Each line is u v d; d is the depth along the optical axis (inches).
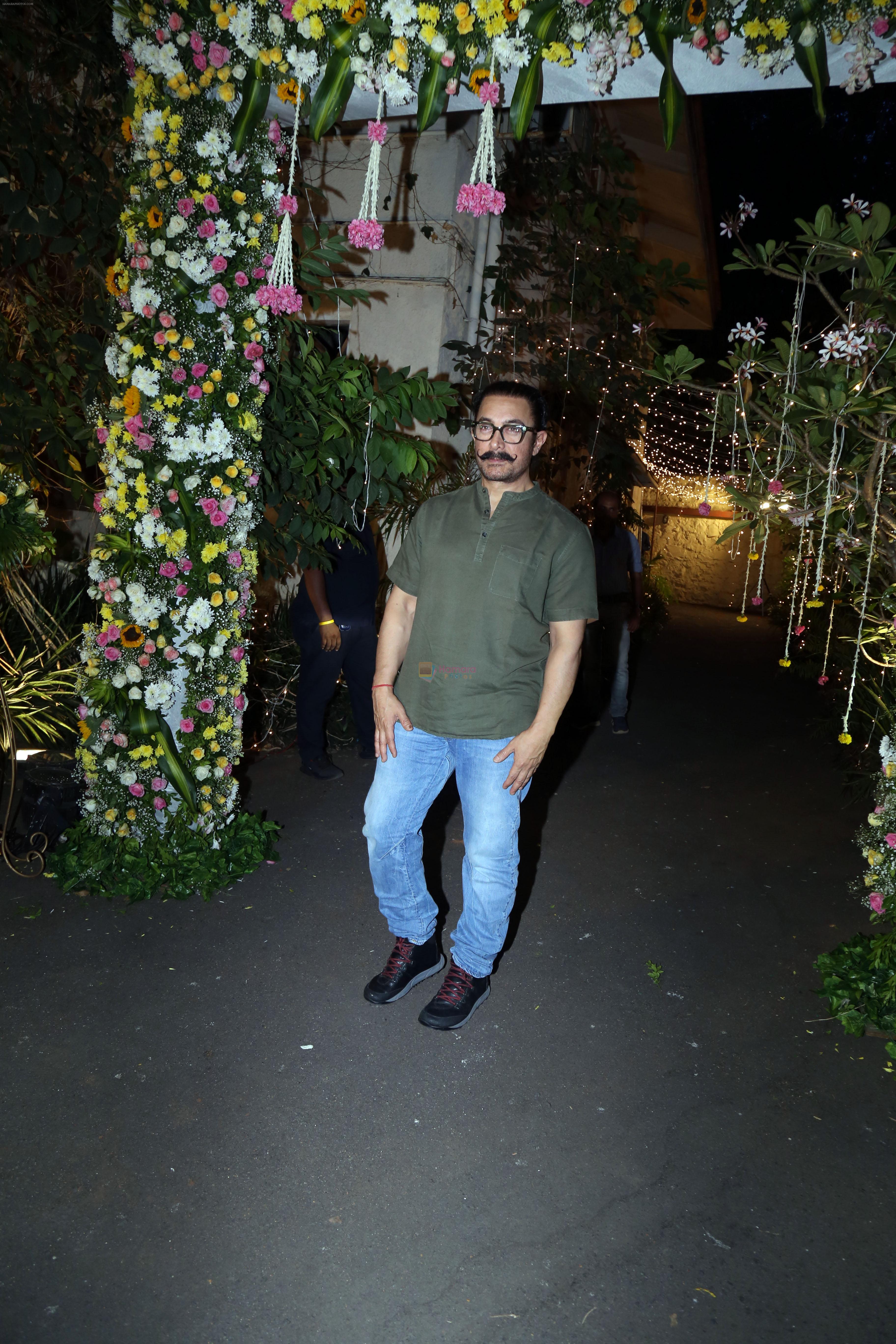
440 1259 83.3
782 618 463.2
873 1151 99.6
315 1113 100.2
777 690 326.3
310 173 256.5
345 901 145.7
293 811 179.6
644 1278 82.5
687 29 102.3
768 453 136.2
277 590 253.4
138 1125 96.7
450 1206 89.1
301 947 131.8
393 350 259.1
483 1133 98.9
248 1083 103.9
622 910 151.5
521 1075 108.3
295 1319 76.8
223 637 142.4
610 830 186.5
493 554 105.0
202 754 146.5
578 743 247.8
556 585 104.2
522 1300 79.7
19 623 198.8
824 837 187.3
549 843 178.1
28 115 151.8
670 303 459.2
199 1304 77.7
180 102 128.6
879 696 181.6
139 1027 112.3
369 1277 81.0
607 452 315.0
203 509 137.4
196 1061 107.0
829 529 132.9
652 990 127.7
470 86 110.7
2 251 161.5
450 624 106.3
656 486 468.4
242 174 134.2
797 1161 97.5
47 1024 111.7
